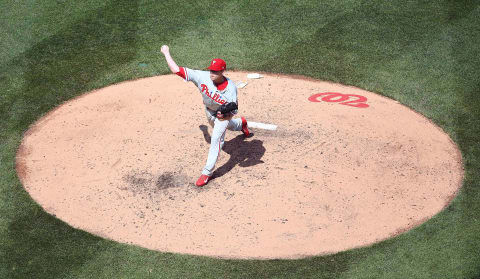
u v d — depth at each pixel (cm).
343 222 2734
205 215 2791
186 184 3009
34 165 3194
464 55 4312
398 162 3159
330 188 2944
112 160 3216
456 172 3089
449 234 2638
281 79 4109
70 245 2603
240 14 4922
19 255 2539
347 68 4228
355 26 4728
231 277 2417
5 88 3991
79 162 3209
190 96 3891
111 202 2889
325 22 4797
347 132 3425
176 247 2598
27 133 3506
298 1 5081
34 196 2939
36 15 4884
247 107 3741
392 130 3469
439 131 3484
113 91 3978
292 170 3073
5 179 3067
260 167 3112
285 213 2791
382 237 2639
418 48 4422
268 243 2612
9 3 5028
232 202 2869
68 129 3534
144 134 3459
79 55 4406
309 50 4450
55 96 3922
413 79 4069
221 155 3228
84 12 4941
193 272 2448
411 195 2908
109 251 2569
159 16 4897
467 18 4775
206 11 4966
